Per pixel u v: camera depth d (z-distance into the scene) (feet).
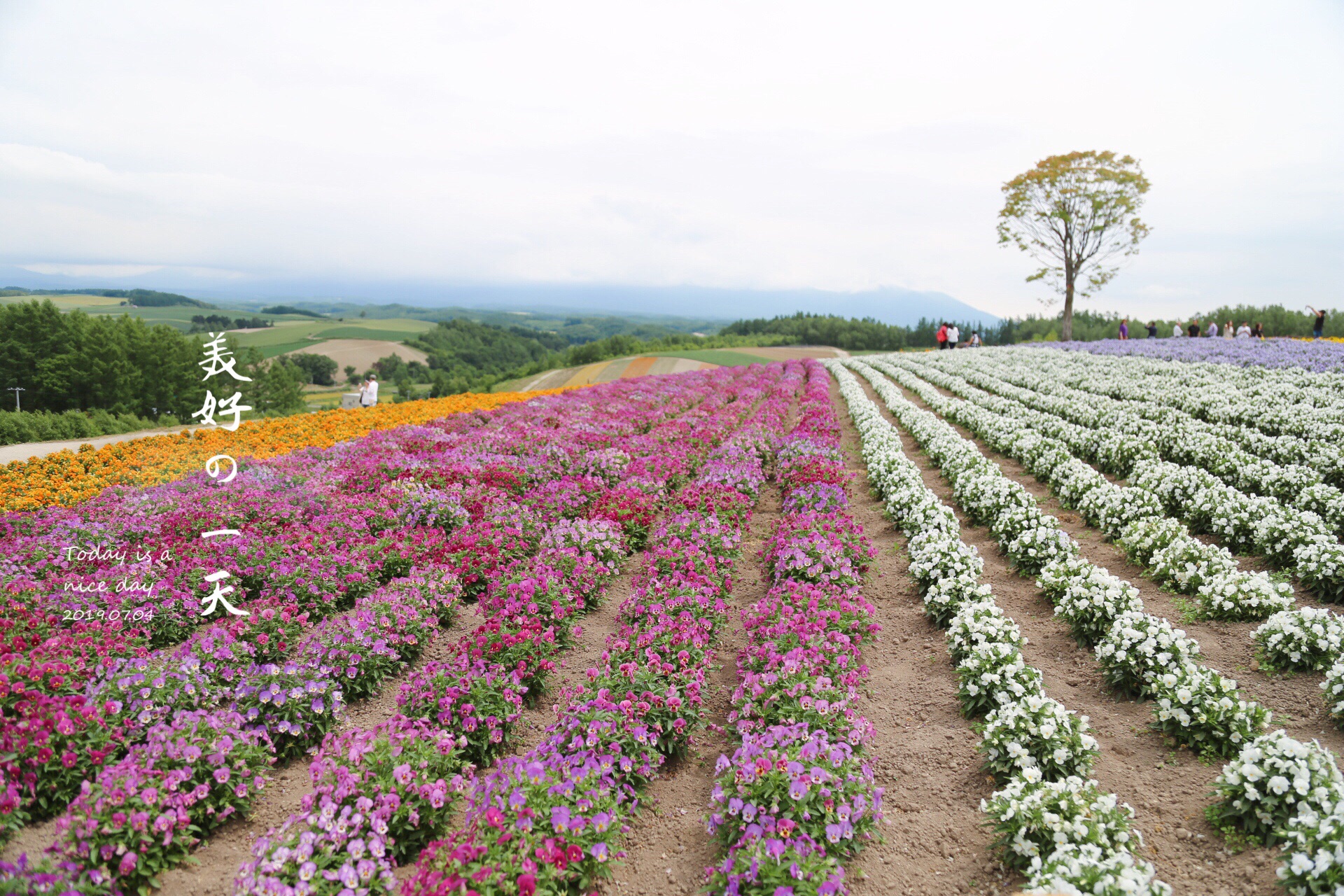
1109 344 119.24
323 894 13.39
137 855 14.42
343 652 21.36
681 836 16.44
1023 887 13.85
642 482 41.09
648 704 18.84
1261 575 22.80
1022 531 30.71
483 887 12.51
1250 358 80.69
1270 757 14.39
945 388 95.50
